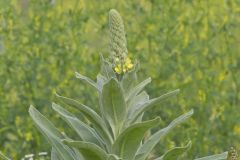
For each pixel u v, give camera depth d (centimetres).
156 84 1128
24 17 1206
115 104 569
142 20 1179
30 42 1152
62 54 1150
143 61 1129
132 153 584
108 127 582
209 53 1173
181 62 1141
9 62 1138
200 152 1031
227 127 1101
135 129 565
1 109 1104
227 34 1186
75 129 593
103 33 1200
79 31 1165
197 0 1201
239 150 1070
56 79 1134
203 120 1096
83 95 1125
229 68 1161
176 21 1169
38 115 605
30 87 1129
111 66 570
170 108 1091
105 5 1207
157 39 1154
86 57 1163
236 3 1201
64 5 1215
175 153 574
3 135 1092
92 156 566
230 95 1139
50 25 1166
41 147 1045
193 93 1138
